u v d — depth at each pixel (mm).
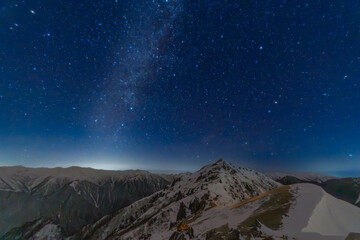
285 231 18172
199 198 72688
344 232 18203
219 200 69188
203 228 29031
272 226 19719
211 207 57125
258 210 27453
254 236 17859
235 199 75562
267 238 16969
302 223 19172
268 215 23266
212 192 76625
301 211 22359
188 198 78375
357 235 16969
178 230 31734
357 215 23391
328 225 19281
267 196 34094
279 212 23422
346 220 21188
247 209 30359
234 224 24000
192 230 29062
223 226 24578
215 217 33500
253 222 21922
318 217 20594
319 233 17344
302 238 16500
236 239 18344
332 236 16922
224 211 36375
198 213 54438
